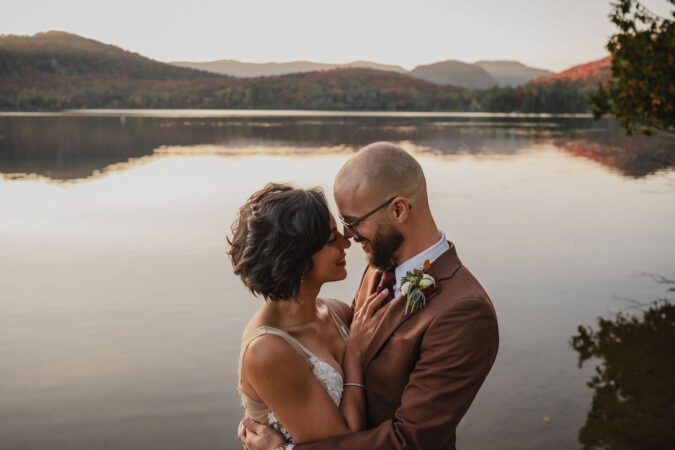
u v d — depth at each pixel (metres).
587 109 169.88
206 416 5.00
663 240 11.41
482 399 5.24
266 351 1.79
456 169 25.27
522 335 6.70
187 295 8.06
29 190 18.53
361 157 1.88
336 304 2.38
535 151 35.38
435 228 1.94
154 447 4.47
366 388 1.94
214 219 13.52
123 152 33.97
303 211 1.86
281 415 1.82
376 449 1.72
